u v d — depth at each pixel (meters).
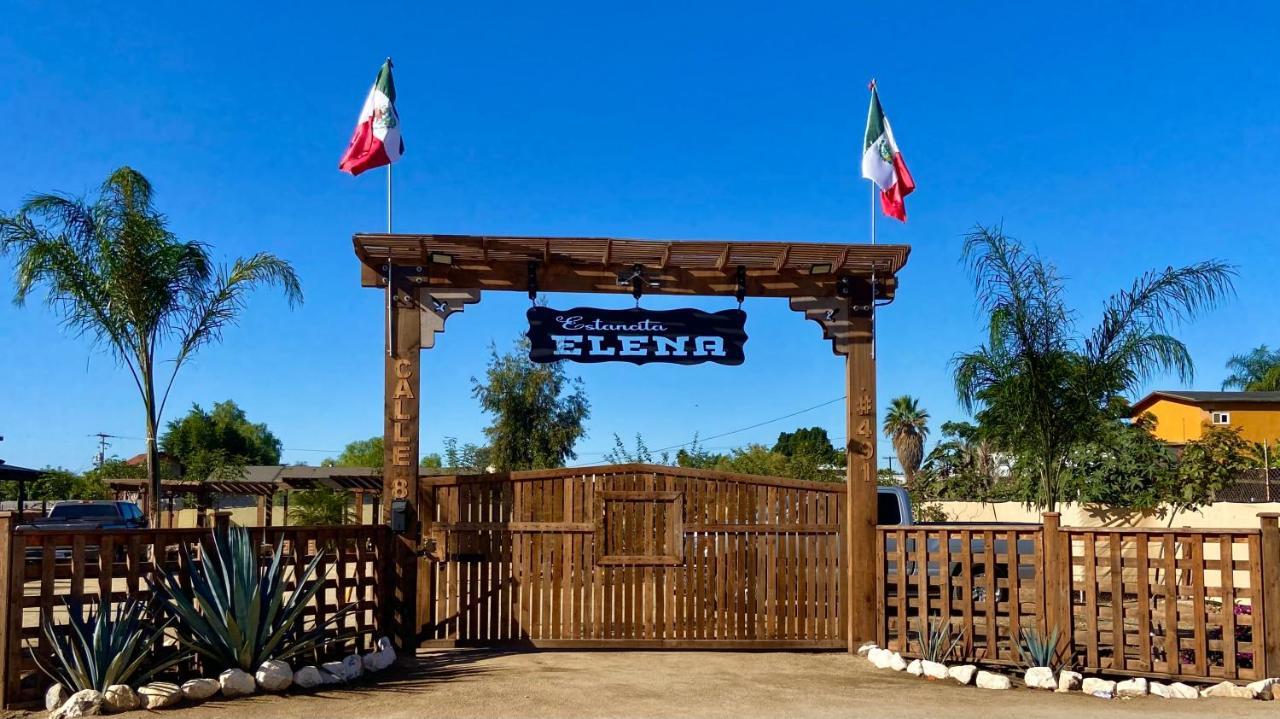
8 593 7.76
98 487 36.88
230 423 59.97
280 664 8.47
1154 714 8.21
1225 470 17.70
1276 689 8.96
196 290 17.34
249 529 9.11
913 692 8.91
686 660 10.20
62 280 16.64
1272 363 58.22
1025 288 13.07
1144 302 13.03
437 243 10.45
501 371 31.02
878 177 11.03
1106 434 16.80
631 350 10.84
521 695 8.45
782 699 8.52
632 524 10.79
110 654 7.85
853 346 10.90
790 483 10.93
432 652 10.44
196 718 7.49
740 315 10.90
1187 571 9.45
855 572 10.70
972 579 10.18
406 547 10.52
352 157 10.48
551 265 10.80
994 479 27.69
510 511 10.73
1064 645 9.70
